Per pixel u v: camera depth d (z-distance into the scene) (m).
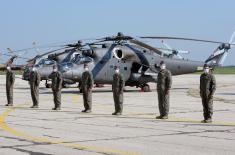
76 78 30.47
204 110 13.47
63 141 9.60
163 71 14.58
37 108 19.06
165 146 8.91
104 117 15.05
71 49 35.44
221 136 10.34
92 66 30.41
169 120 14.08
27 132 11.10
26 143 9.34
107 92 32.50
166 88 14.48
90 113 16.67
